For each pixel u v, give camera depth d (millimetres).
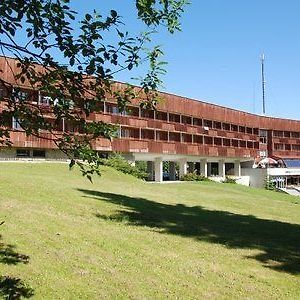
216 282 10258
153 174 62625
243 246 14320
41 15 5332
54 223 13688
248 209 27031
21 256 10062
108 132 6117
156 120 54406
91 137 6062
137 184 36156
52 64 5637
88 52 5562
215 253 12953
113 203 20172
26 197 17984
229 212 23797
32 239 11500
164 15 5973
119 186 31031
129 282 9469
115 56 5695
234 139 70312
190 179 57000
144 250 12250
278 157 82188
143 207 20719
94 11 5520
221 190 40250
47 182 24438
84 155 5941
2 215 13641
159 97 6492
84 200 19625
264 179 71312
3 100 5699
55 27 5398
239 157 71375
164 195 28953
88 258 10695
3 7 5188
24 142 38406
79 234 12844
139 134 52438
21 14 5246
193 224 17703
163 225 16578
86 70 5652
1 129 5820
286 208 30125
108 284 9211
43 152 42219
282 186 76188
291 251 14164
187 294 9273
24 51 5590
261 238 16094
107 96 6336
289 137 86500
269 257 13070
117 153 46875
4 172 27078
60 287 8680
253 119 76312
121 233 13891
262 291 9977
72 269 9773
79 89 5770
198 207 24281
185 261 11656
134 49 5777
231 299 9312
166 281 9891
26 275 8992
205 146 63000
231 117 69688
